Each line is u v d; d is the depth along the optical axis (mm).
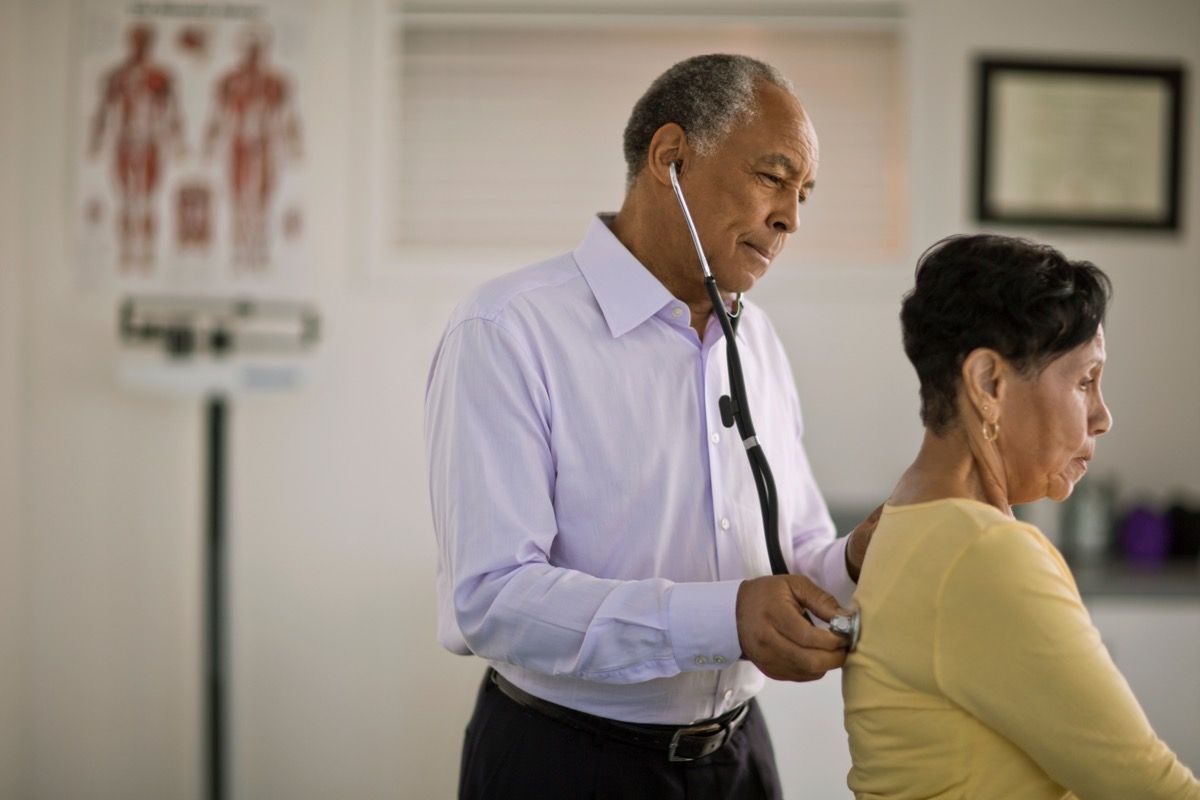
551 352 1358
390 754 2912
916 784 1017
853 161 2916
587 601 1193
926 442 1107
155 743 2896
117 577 2873
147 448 2871
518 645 1229
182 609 2893
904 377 2918
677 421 1397
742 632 1135
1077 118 2904
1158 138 2920
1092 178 2914
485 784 1385
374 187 2855
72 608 2869
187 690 2898
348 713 2904
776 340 1606
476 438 1305
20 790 2854
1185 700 2514
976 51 2887
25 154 2812
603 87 2912
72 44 2818
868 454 2920
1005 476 1088
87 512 2865
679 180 1382
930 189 2883
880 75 2914
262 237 2852
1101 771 938
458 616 1273
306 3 2846
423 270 2869
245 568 2877
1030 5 2889
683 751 1358
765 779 1457
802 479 1631
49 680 2869
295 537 2885
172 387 2578
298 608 2891
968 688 974
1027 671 951
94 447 2861
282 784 2898
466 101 2904
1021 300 1038
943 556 1003
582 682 1337
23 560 2846
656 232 1405
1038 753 961
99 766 2887
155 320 2838
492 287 1395
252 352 2875
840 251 2918
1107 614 2514
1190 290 2945
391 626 2906
